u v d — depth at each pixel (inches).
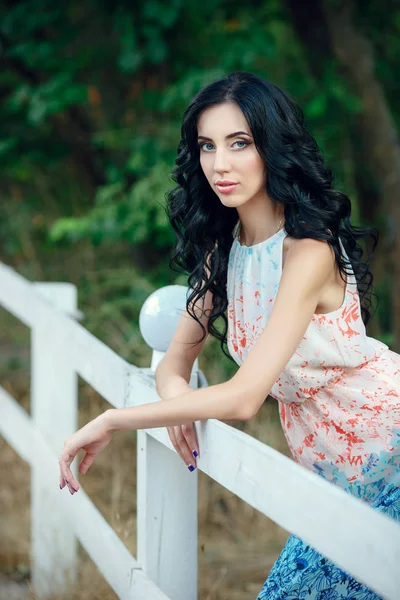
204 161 114.8
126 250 366.6
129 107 334.6
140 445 133.4
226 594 191.5
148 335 137.5
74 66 321.7
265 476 94.0
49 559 191.0
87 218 312.0
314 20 317.7
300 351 114.0
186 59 323.9
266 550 215.0
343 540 80.1
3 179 416.5
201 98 112.7
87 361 159.0
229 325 124.7
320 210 111.4
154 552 131.0
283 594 110.1
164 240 310.2
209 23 320.5
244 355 123.3
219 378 271.7
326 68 317.1
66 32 324.5
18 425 211.9
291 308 107.4
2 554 208.5
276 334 106.2
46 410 195.3
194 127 115.4
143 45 309.7
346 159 334.0
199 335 129.3
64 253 395.5
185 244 125.6
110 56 330.0
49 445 192.1
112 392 143.8
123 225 306.5
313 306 109.8
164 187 297.1
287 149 110.7
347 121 322.0
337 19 313.1
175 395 117.0
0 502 239.0
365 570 77.0
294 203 111.1
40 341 197.0
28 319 204.8
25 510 234.4
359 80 312.0
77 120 340.2
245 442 98.7
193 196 122.3
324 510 83.0
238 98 110.1
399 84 360.5
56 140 343.0
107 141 322.0
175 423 106.0
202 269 124.4
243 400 103.7
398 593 72.5
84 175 360.5
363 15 339.3
